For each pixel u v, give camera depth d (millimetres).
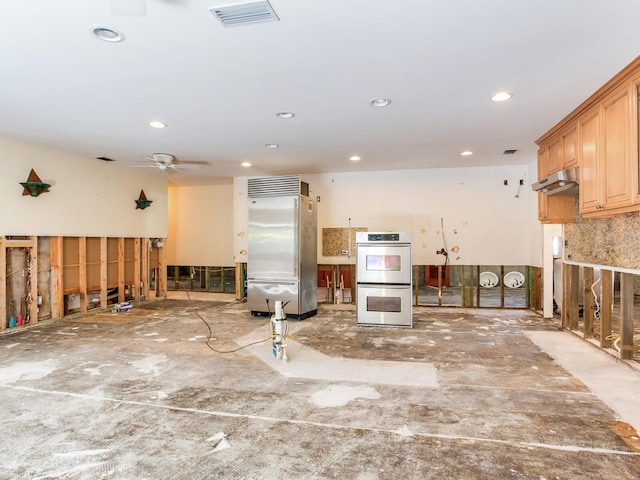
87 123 4219
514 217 6527
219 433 2375
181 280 9305
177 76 3018
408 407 2717
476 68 2885
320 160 6168
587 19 2227
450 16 2193
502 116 3975
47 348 4195
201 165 6570
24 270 5164
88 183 6016
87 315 5977
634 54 2650
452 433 2357
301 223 5711
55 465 2045
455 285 8594
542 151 4832
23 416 2598
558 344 4281
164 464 2053
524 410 2652
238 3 2049
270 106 3705
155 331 4969
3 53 2617
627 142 2875
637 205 2803
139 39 2443
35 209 5203
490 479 1910
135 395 2941
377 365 3613
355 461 2074
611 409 2654
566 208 4637
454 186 6734
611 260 3713
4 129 4438
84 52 2615
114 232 6523
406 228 6914
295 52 2631
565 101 3545
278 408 2717
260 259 5840
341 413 2637
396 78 3066
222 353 4008
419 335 4730
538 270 6031
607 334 3996
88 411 2672
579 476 1921
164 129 4453
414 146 5262
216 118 4062
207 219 8938
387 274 5180
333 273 7219
